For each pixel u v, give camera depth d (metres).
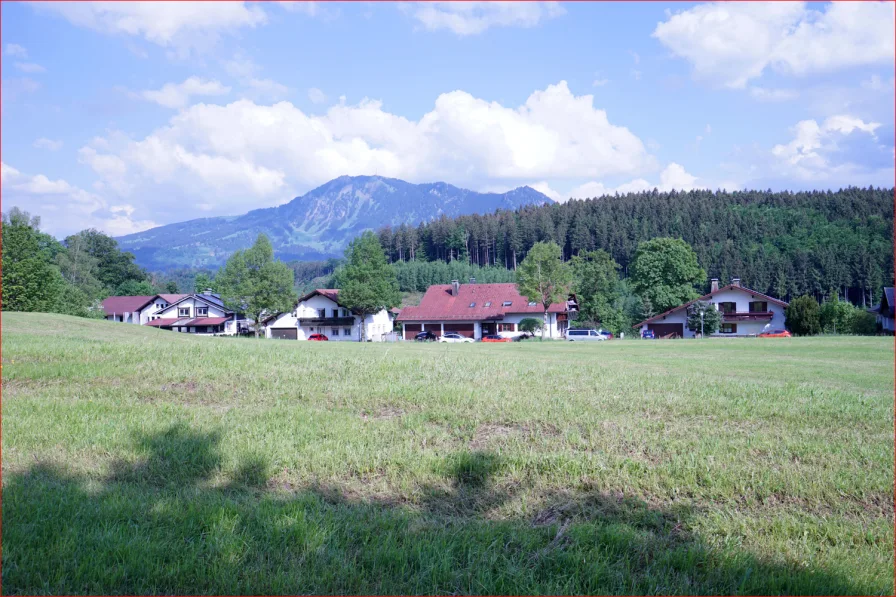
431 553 5.60
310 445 8.77
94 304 93.88
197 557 5.42
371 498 7.20
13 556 5.34
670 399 12.46
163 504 6.50
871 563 5.95
